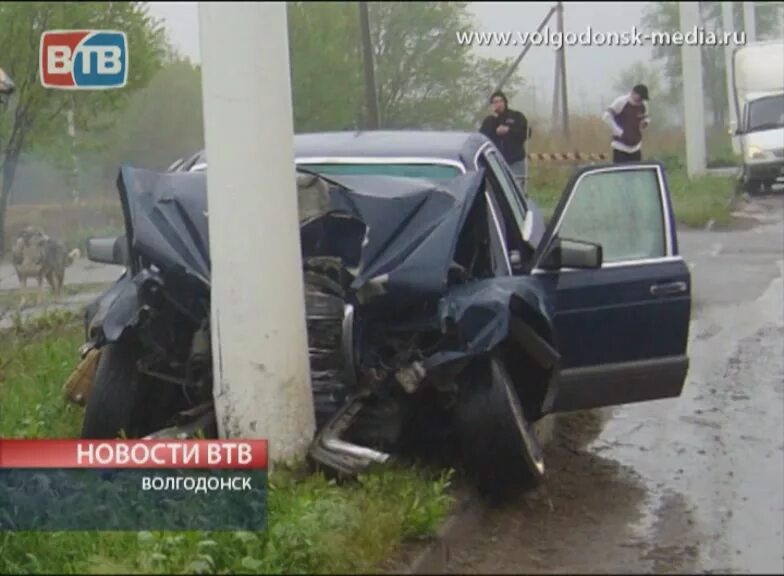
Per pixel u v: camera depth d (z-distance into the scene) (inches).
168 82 1154.7
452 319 241.3
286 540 204.5
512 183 326.6
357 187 266.5
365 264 249.4
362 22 1091.3
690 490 263.0
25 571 212.2
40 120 621.6
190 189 262.7
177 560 199.6
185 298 254.5
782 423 310.5
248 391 240.1
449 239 249.8
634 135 652.1
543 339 254.7
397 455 257.0
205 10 233.3
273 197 236.7
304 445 243.0
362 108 1177.4
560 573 215.5
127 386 258.1
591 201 271.7
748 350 378.3
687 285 274.8
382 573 204.4
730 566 219.1
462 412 243.3
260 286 237.8
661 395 277.1
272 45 234.4
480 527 240.7
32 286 444.1
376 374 249.8
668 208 276.7
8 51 505.4
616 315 268.8
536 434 290.7
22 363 339.6
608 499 257.3
